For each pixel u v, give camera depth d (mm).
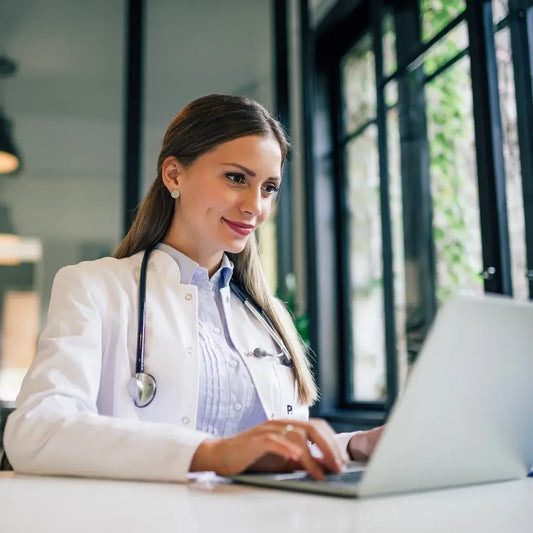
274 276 4434
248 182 1249
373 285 3820
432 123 3025
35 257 4066
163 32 4465
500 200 2459
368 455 1042
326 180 4234
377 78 3373
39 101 4219
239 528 491
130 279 1219
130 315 1170
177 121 1312
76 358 1026
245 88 4512
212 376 1182
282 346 1329
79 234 4117
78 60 4305
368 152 3900
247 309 1348
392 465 655
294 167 4496
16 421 904
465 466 740
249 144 1228
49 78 4254
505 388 727
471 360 676
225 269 1315
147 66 4398
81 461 828
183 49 4469
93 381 1042
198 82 4445
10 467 1137
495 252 2432
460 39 2812
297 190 4449
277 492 698
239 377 1216
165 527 495
